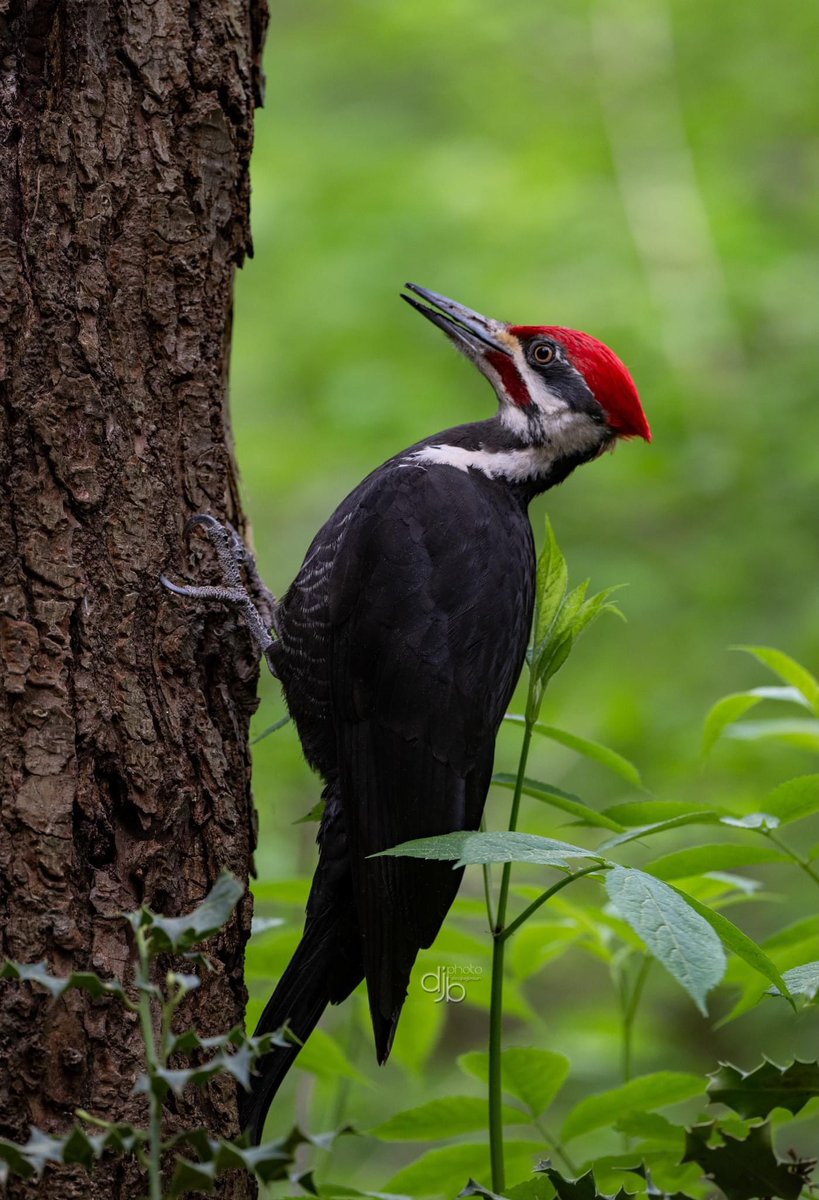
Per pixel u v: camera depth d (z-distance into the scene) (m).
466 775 7.59
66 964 5.53
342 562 7.85
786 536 15.83
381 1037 6.95
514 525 8.33
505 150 18.66
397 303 17.25
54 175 6.33
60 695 5.86
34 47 6.33
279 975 7.45
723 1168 5.18
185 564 6.54
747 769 14.06
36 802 5.68
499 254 17.39
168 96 6.67
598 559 16.14
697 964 4.41
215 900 4.12
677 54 19.42
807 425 16.25
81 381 6.25
